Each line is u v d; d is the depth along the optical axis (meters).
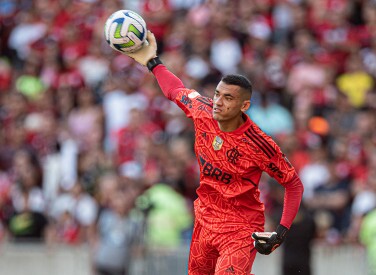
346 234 46.44
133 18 26.31
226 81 24.50
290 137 51.47
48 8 68.31
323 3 61.97
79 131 56.12
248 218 25.38
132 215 43.94
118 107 56.31
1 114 60.59
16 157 51.47
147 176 47.38
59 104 59.62
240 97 24.47
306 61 58.28
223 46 59.34
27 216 47.56
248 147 24.80
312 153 50.38
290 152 51.12
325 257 43.50
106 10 65.62
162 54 62.03
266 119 54.12
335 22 61.03
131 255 43.56
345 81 57.94
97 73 61.38
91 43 64.12
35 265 46.06
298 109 54.62
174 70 56.97
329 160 50.75
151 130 53.88
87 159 51.94
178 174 47.62
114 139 54.53
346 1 62.41
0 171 54.81
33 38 67.00
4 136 58.25
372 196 45.94
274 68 57.84
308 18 61.91
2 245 46.56
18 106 60.06
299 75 57.31
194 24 61.50
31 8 69.62
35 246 46.28
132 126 53.81
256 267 43.66
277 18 61.97
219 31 59.97
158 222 44.03
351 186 48.25
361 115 54.69
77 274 45.00
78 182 49.56
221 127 24.98
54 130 56.84
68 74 61.91
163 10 64.12
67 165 53.62
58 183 51.09
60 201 49.22
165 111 55.62
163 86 26.33
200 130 25.33
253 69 56.81
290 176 25.00
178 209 45.03
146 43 26.69
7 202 49.66
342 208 47.31
